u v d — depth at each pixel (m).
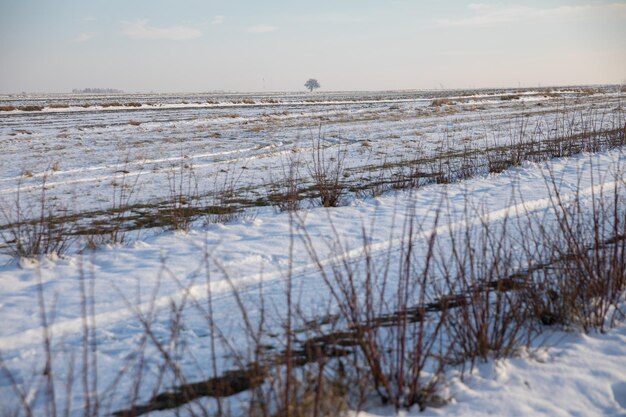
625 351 4.47
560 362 4.28
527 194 10.59
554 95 64.44
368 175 14.45
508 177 12.81
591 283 5.18
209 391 3.84
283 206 10.51
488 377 4.09
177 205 11.28
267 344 4.56
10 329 4.93
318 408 3.43
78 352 4.53
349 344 4.52
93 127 29.98
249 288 5.96
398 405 3.66
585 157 15.45
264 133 25.72
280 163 16.94
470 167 14.37
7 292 5.96
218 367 4.23
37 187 13.37
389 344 4.48
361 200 10.79
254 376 3.75
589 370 4.18
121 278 6.32
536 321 4.98
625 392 3.94
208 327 4.95
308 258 6.91
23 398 3.44
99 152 19.62
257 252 7.23
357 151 19.25
